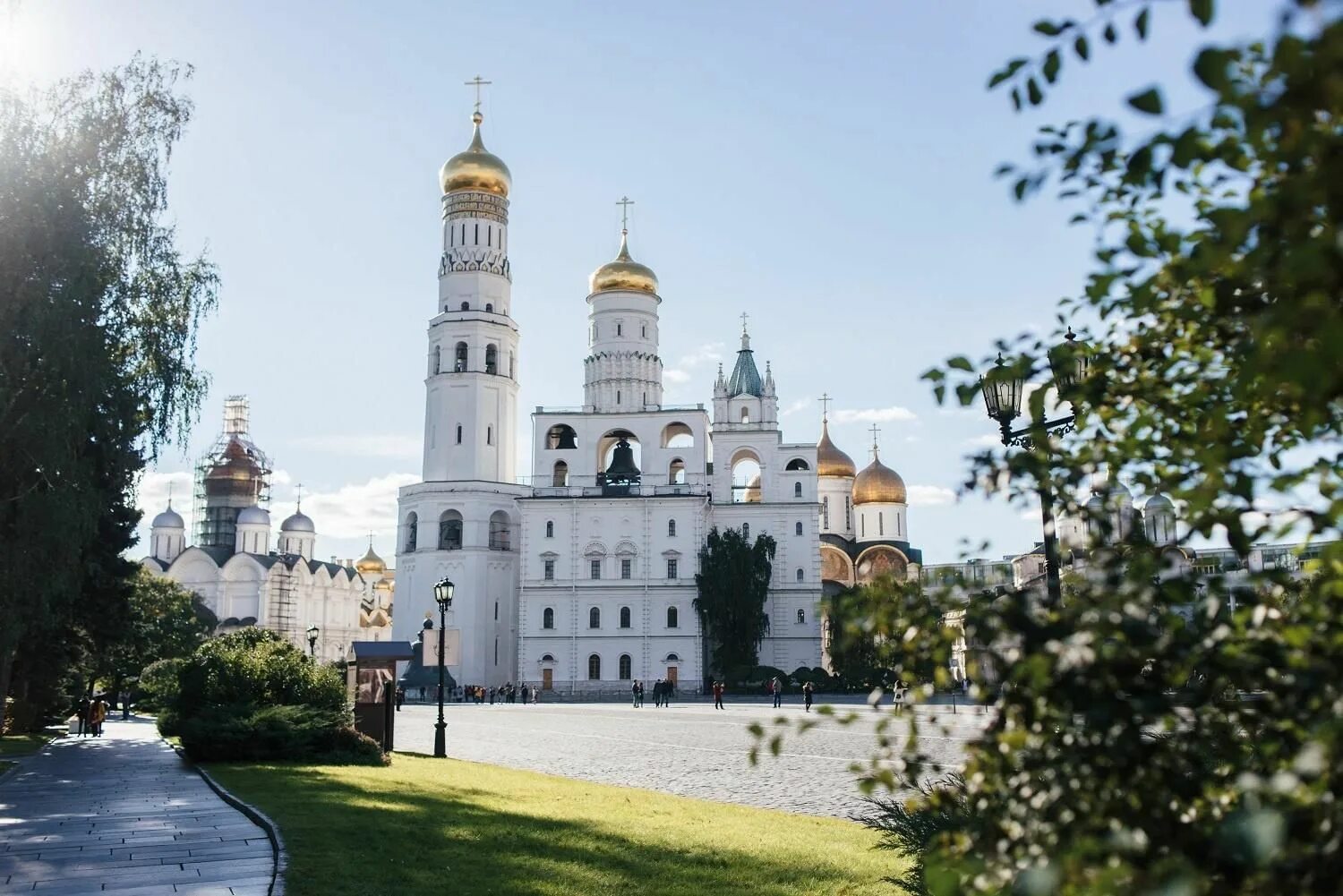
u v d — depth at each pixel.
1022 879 4.32
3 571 27.52
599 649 101.31
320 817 18.55
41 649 46.38
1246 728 4.71
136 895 13.11
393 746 40.06
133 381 32.28
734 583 97.62
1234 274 4.30
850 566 130.00
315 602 145.62
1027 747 4.84
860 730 45.09
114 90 32.25
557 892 13.26
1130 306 5.56
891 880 13.73
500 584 107.81
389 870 14.30
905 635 5.72
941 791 5.52
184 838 17.30
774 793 25.22
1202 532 5.12
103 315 31.02
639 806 21.52
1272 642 4.59
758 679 97.00
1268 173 4.33
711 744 40.66
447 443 110.12
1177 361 6.14
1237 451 5.01
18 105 28.98
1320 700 4.21
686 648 100.88
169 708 35.09
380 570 191.12
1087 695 4.46
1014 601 4.98
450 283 113.19
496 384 112.25
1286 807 3.97
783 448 108.94
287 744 30.06
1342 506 4.55
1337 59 3.09
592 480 106.44
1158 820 4.34
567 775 30.00
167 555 152.88
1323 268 3.32
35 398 27.88
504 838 16.97
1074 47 4.30
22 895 13.19
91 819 19.53
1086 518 5.73
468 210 114.12
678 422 107.62
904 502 138.62
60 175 29.20
